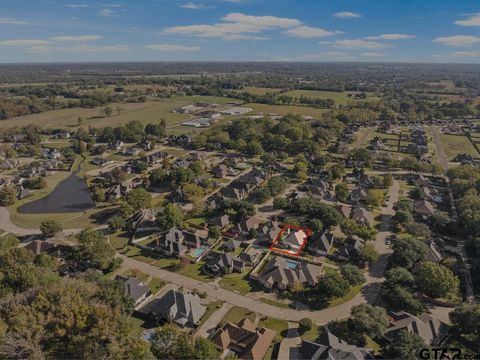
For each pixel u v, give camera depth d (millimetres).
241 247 116438
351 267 95938
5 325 66812
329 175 179500
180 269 103625
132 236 122938
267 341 75375
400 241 105812
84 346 67062
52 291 77000
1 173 187625
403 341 70438
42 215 140875
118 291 82875
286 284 94500
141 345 65625
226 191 155750
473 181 155125
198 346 67500
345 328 80500
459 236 120062
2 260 95750
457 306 82688
